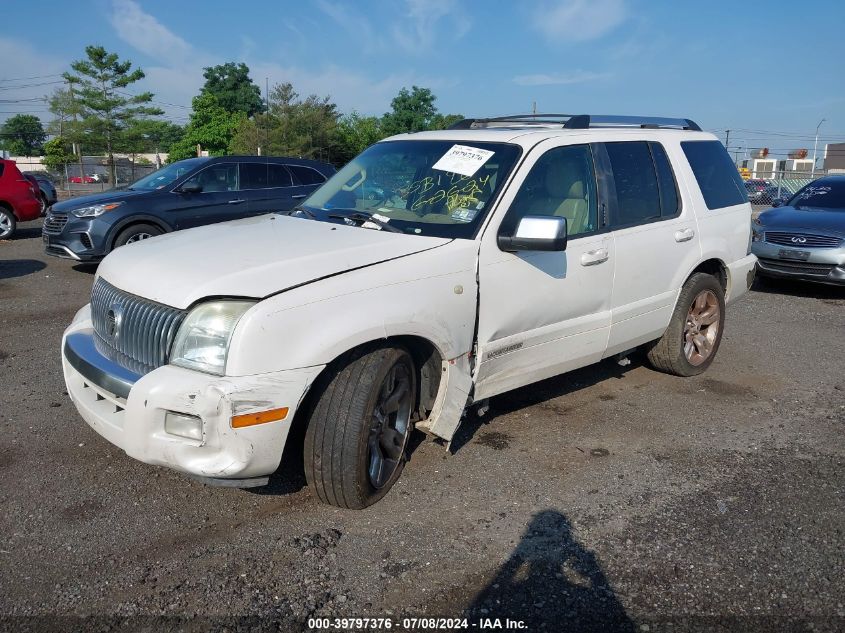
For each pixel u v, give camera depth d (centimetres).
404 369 370
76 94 4316
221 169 1061
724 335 741
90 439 444
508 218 409
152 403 311
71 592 298
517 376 434
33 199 1441
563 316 446
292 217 452
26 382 546
